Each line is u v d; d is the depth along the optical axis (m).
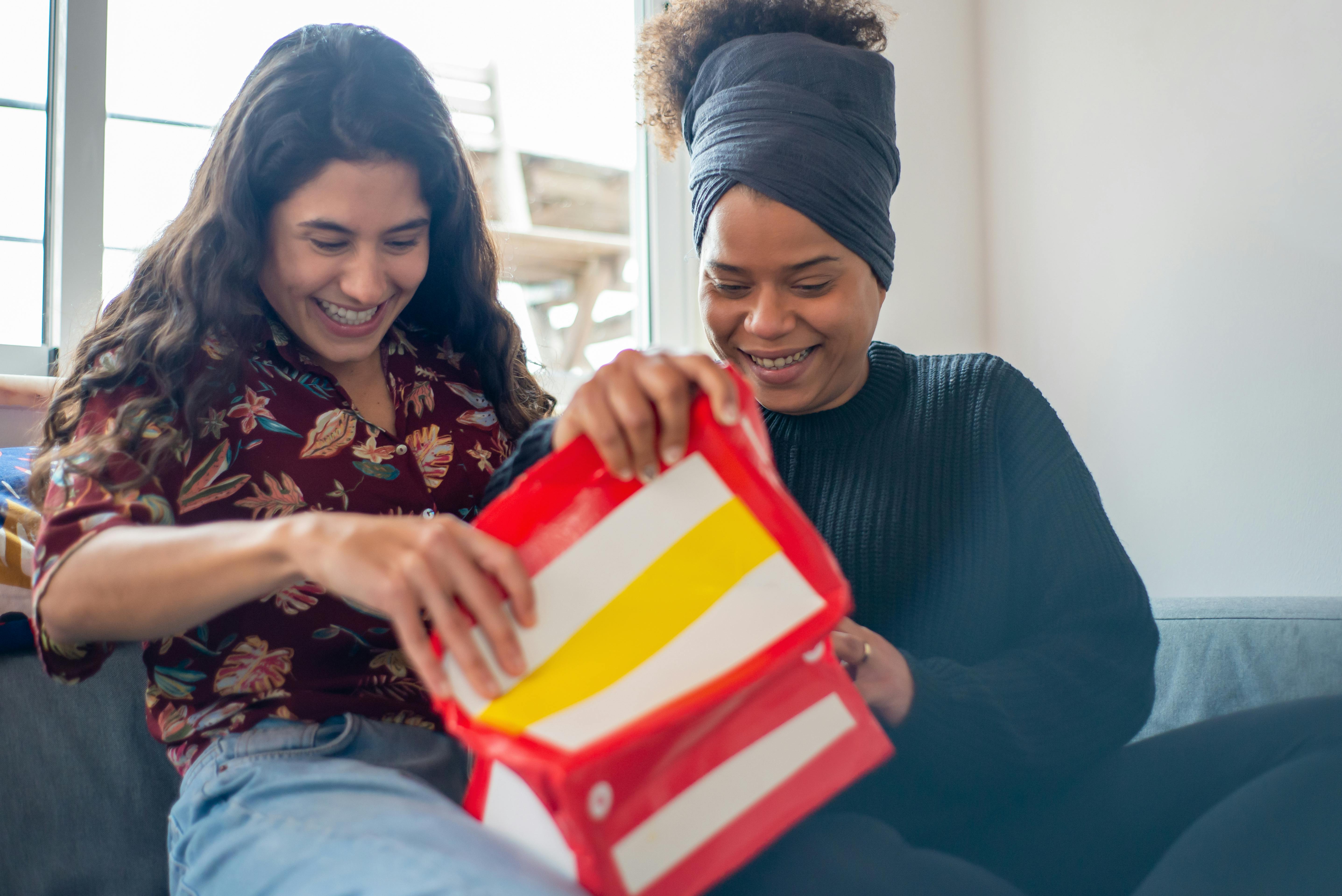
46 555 0.69
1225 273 1.62
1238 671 1.14
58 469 0.76
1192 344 1.68
